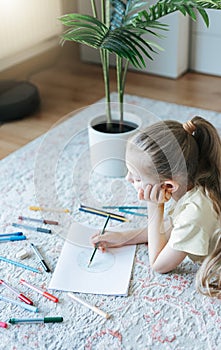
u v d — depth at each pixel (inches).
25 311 52.9
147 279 56.4
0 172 76.8
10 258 60.3
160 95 101.3
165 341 48.8
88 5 111.4
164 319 51.3
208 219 52.6
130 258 59.4
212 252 53.2
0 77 110.4
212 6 63.3
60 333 50.2
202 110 93.6
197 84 106.3
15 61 112.5
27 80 110.0
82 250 60.6
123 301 53.6
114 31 63.1
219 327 50.1
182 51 107.7
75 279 56.5
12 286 56.1
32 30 107.3
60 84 108.2
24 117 94.3
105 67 69.8
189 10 61.5
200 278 53.5
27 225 65.4
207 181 54.1
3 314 52.6
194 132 54.7
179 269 57.6
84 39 62.4
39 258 59.6
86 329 50.4
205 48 108.7
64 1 114.4
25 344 49.2
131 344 48.7
